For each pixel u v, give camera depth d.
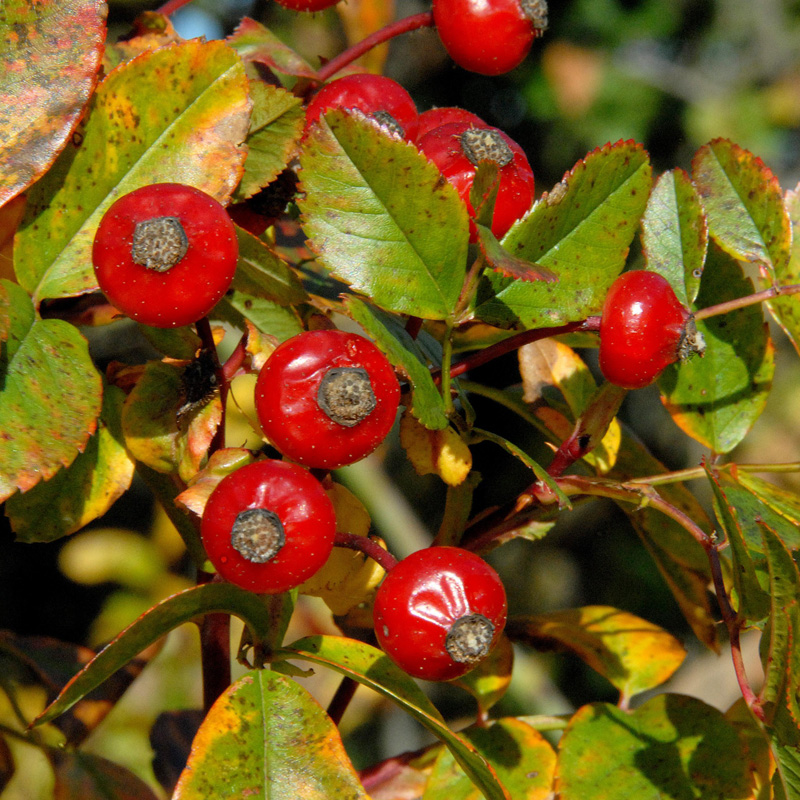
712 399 0.31
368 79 0.29
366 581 0.29
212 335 0.29
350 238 0.27
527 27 0.30
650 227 0.29
